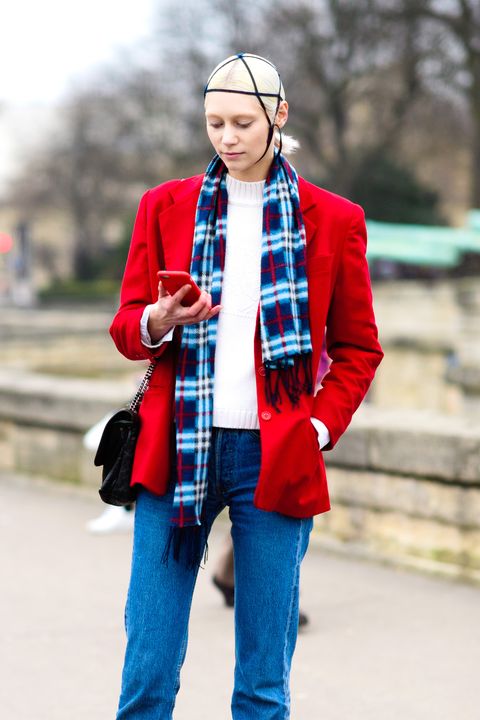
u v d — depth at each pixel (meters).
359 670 6.11
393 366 23.55
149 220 3.81
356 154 57.28
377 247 24.77
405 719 5.37
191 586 3.70
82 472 11.77
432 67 47.66
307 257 3.70
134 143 66.75
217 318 3.65
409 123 55.97
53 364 27.98
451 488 8.03
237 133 3.55
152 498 3.71
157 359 3.71
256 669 3.72
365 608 7.32
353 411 3.84
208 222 3.69
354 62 50.34
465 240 24.52
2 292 66.75
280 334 3.58
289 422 3.60
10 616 7.20
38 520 10.34
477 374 17.50
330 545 8.80
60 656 6.39
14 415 12.59
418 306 27.58
